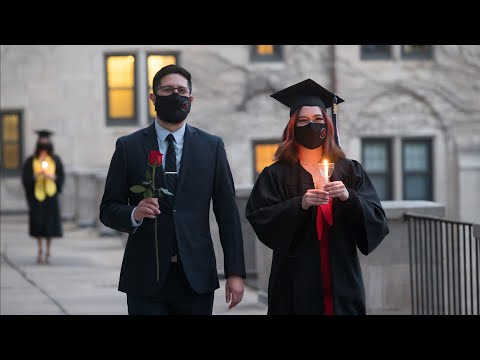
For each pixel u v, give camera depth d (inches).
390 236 416.5
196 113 1123.9
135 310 230.4
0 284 566.3
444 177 1173.1
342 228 224.2
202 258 228.8
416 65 1162.0
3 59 1093.1
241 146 1135.6
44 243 828.0
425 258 394.6
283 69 1136.2
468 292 499.8
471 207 1176.8
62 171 684.7
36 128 1098.1
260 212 222.4
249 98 1135.0
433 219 385.1
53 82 1099.3
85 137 1104.8
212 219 558.3
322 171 216.5
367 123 1156.5
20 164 1099.3
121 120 1116.5
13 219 1065.5
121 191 232.8
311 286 223.3
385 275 416.2
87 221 980.6
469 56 1168.8
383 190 1172.5
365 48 1160.8
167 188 229.1
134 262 229.1
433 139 1171.9
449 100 1170.0
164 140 232.5
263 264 471.2
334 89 1144.2
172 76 230.1
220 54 1125.7
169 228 227.9
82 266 656.4
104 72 1110.4
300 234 222.5
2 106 1095.0
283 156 230.5
